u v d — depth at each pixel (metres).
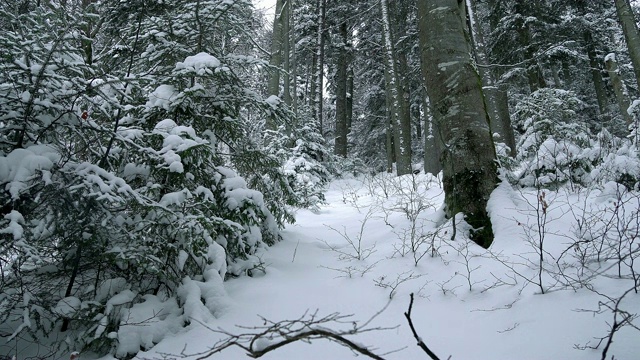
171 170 3.30
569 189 5.42
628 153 5.44
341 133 17.83
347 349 2.36
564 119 8.29
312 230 5.93
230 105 4.65
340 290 3.35
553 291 2.60
